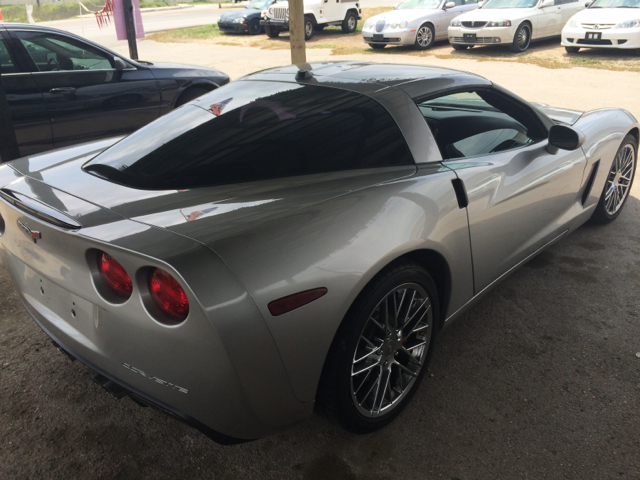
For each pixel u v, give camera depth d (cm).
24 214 187
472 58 1208
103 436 216
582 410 225
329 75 262
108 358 175
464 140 250
